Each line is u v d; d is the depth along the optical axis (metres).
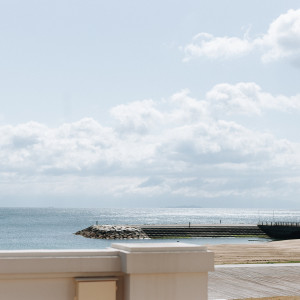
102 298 5.31
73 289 5.36
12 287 5.16
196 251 5.57
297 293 11.12
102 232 98.00
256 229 94.94
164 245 5.64
